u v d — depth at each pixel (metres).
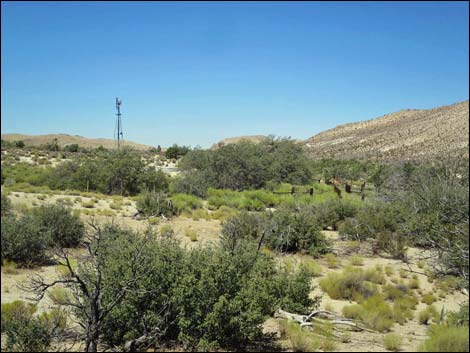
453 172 31.38
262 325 10.46
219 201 34.91
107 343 8.93
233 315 9.21
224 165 45.72
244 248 12.41
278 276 12.23
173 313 9.12
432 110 153.62
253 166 45.97
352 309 12.17
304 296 11.95
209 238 22.11
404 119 157.88
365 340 9.95
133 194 40.88
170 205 28.39
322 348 9.12
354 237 23.94
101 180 40.81
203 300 9.04
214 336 9.05
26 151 83.12
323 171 63.22
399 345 9.23
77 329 9.90
